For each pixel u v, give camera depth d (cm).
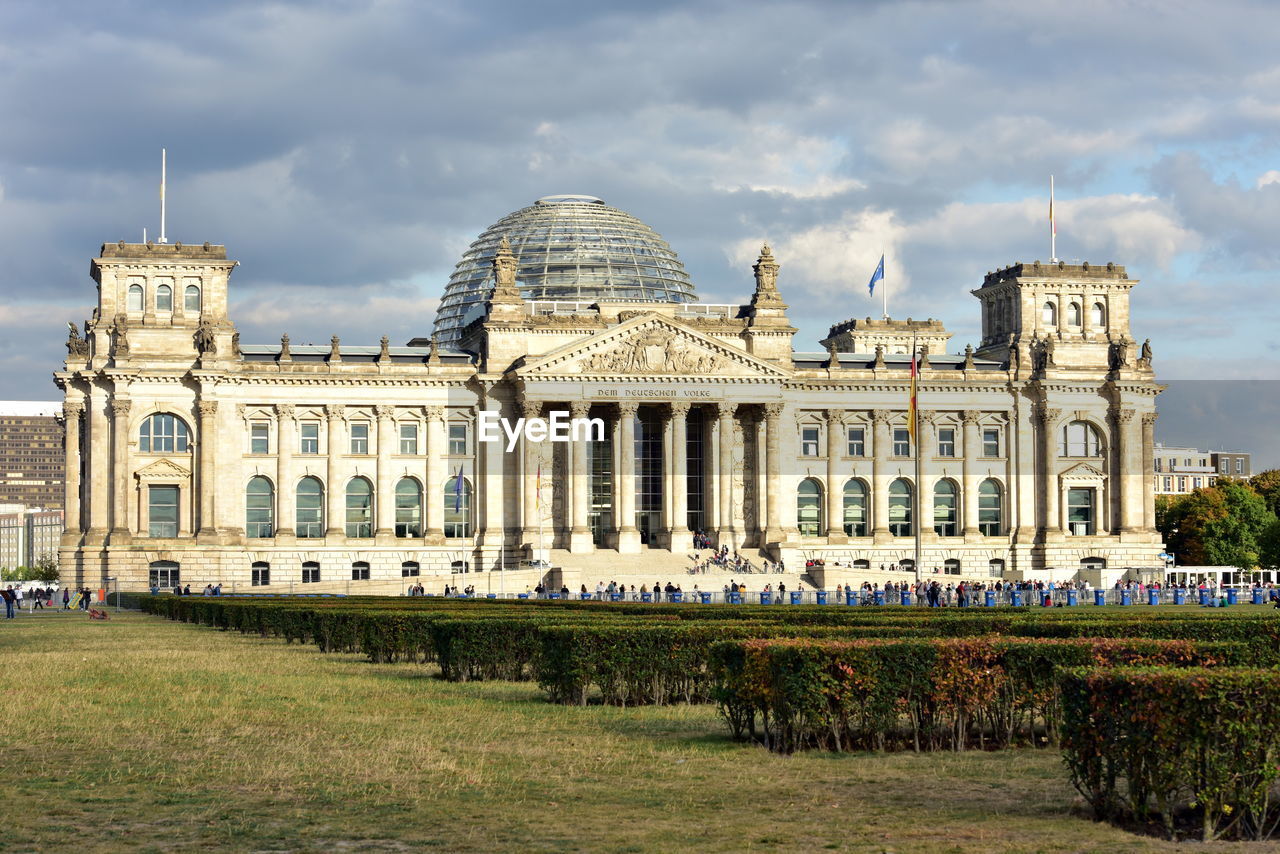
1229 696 3619
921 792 4278
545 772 4625
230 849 3609
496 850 3594
